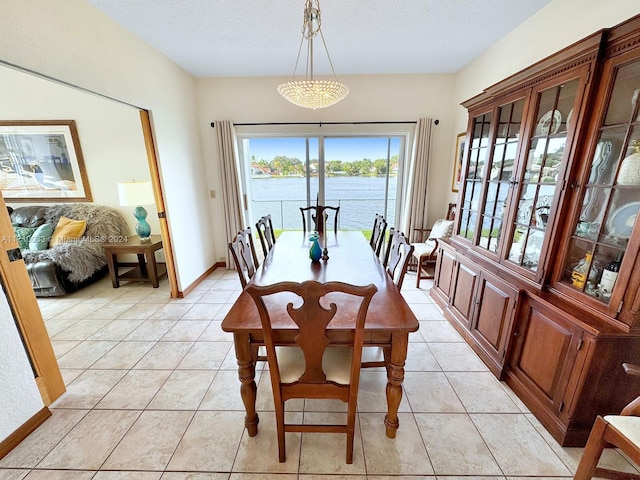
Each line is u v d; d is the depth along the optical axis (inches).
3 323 54.8
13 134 137.9
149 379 75.3
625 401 52.3
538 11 84.0
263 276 73.0
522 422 62.0
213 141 148.2
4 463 53.2
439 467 52.7
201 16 84.4
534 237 69.5
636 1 57.4
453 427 60.9
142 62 100.0
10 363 55.9
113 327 100.6
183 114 129.2
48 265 117.3
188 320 105.4
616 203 52.0
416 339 92.6
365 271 76.4
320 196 160.9
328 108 143.4
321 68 130.3
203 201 148.7
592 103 53.9
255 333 50.7
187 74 133.2
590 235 56.5
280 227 175.5
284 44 104.3
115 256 134.2
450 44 106.3
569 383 54.7
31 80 131.6
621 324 49.0
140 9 80.2
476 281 85.4
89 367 79.8
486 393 70.1
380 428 60.8
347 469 52.4
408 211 152.0
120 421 62.4
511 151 78.4
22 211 137.8
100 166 144.7
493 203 86.0
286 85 77.5
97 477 51.1
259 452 55.6
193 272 136.9
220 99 143.3
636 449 35.8
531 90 68.6
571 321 53.6
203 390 71.6
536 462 53.4
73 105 136.3
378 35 98.2
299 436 58.8
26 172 142.8
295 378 51.2
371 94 141.7
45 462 53.5
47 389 65.6
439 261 116.0
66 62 69.1
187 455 55.0
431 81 139.8
